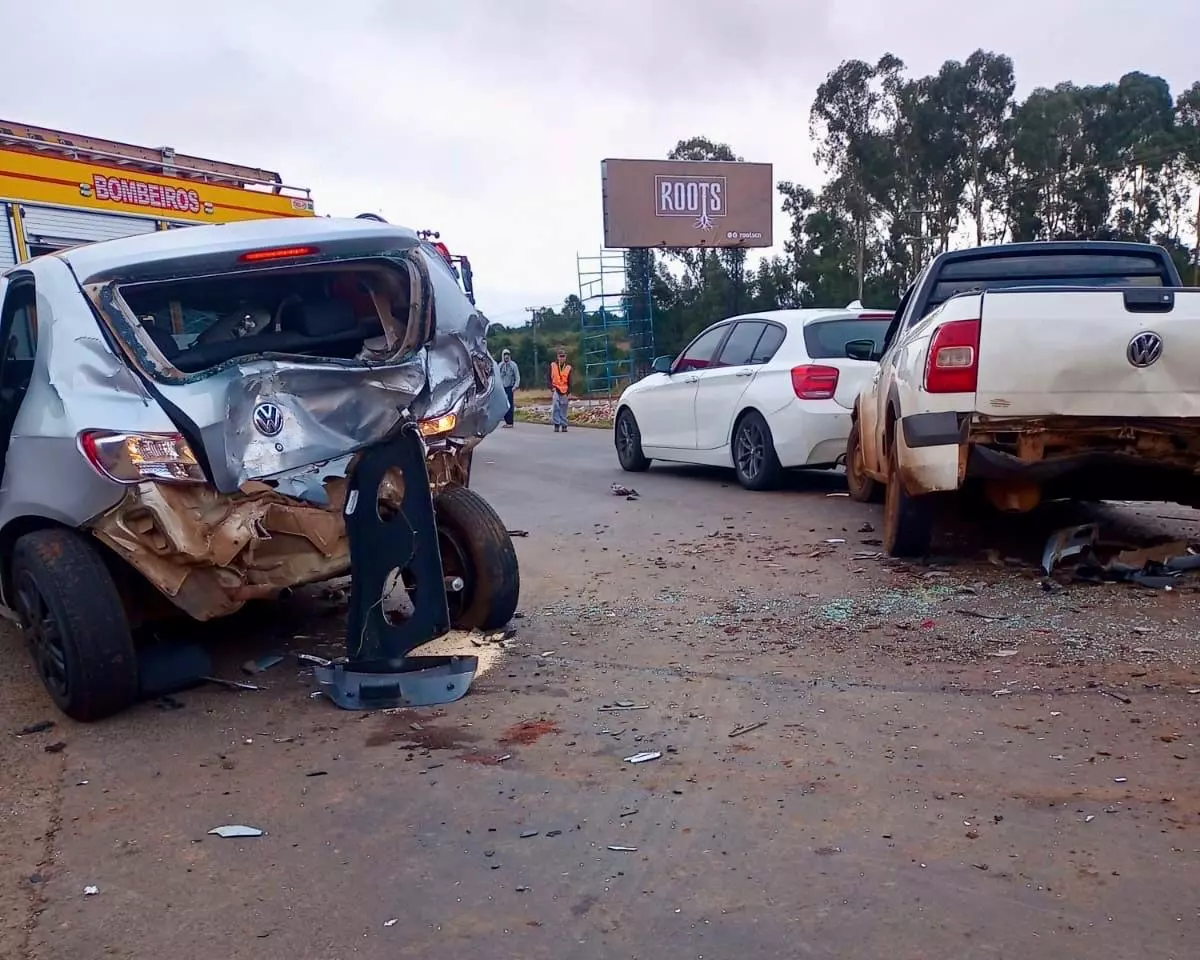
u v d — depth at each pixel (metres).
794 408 9.73
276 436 4.59
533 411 31.02
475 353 5.60
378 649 4.82
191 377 4.49
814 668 4.83
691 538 8.09
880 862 3.11
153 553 4.43
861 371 9.66
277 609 6.27
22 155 10.91
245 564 4.66
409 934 2.87
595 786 3.72
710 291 45.16
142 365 4.44
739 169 35.53
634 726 4.25
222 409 4.45
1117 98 42.22
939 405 5.76
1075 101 42.28
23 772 4.07
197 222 12.81
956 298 5.78
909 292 7.94
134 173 12.03
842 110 44.09
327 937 2.88
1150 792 3.44
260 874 3.22
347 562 4.94
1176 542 6.40
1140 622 5.21
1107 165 42.09
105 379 4.43
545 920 2.91
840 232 45.25
